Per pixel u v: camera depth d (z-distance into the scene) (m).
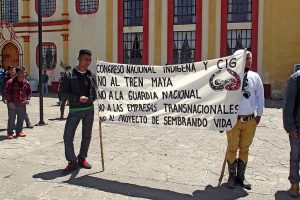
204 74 5.71
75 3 24.09
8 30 26.30
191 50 21.28
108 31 23.22
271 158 7.41
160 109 6.05
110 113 6.41
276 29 19.33
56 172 6.43
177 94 5.91
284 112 5.27
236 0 20.12
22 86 9.45
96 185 5.82
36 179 6.09
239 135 5.65
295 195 5.36
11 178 6.14
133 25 22.59
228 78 5.52
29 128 10.75
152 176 6.27
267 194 5.47
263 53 19.67
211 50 20.69
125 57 22.95
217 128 5.62
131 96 6.24
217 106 5.60
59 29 24.66
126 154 7.67
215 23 20.53
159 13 21.78
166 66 5.98
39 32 11.51
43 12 25.27
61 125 11.37
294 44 19.06
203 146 8.38
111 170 6.55
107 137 9.39
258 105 5.56
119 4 22.81
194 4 21.02
